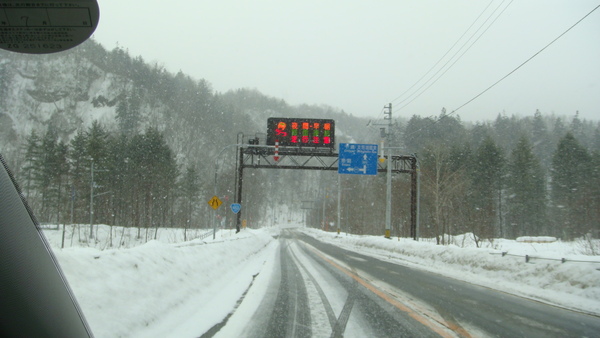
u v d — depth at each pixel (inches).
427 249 771.4
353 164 1088.2
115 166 2086.6
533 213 2102.6
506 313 297.6
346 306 320.5
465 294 384.5
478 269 550.6
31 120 2169.0
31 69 2342.5
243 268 579.2
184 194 2544.3
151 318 215.3
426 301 346.0
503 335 234.8
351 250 1130.7
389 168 1183.6
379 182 2488.9
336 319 273.4
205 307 287.6
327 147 1080.2
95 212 1872.5
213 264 444.1
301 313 291.1
